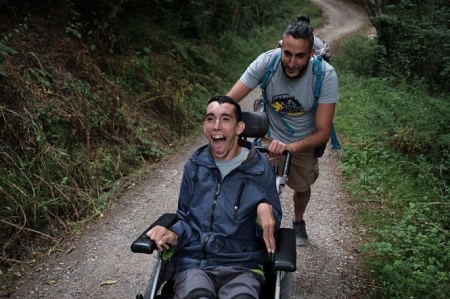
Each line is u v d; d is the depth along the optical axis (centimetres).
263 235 257
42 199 478
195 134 830
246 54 1666
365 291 383
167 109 830
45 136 554
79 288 382
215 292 257
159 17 1154
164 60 973
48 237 453
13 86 565
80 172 552
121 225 487
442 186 586
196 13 1380
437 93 1208
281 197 562
